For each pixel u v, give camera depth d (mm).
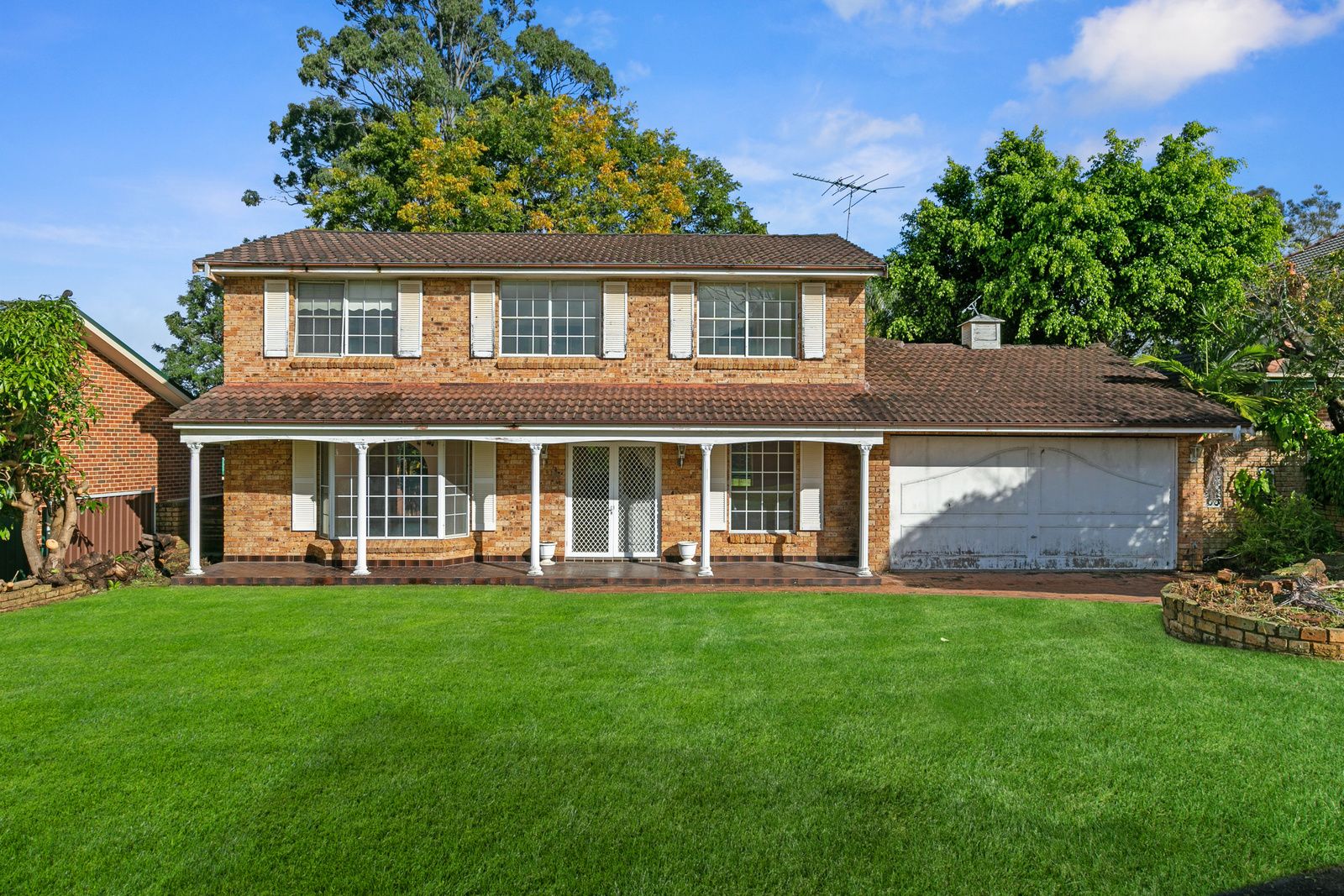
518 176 29656
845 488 15398
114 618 10438
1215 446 16344
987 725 6473
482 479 15273
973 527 15242
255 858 4566
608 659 8438
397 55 34281
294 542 15047
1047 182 22500
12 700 7145
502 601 11625
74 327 12516
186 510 16656
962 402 15023
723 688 7453
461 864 4508
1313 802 5129
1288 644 8258
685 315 15531
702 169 34719
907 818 5000
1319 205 47875
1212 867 4453
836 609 11094
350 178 29469
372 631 9719
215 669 8062
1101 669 7961
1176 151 22094
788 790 5363
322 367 15289
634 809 5117
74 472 13789
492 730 6402
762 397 14992
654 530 15500
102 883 4355
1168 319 22641
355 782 5488
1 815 5051
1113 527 15219
